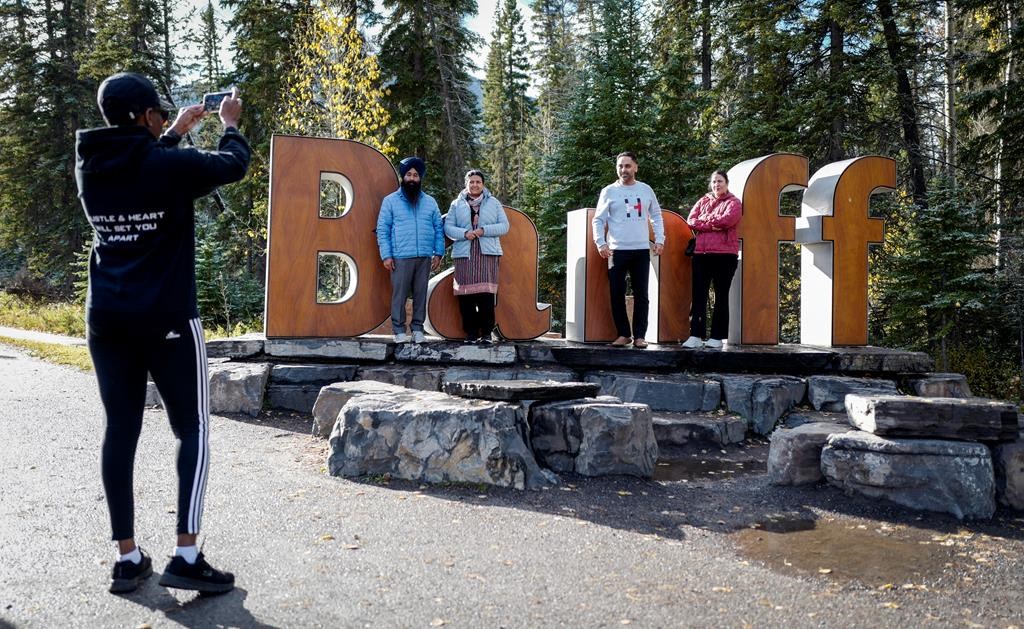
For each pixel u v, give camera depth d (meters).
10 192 31.16
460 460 4.82
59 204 30.94
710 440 6.66
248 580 3.12
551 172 19.67
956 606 3.07
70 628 2.63
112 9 31.14
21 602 2.85
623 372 7.69
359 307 8.20
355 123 14.98
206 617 2.74
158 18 32.50
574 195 19.16
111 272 2.85
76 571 3.19
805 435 5.10
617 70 19.02
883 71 14.62
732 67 17.27
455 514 4.19
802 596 3.12
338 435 5.04
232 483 4.70
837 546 3.87
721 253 7.89
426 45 23.19
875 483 4.69
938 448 4.59
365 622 2.73
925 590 3.24
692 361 7.70
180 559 2.91
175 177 2.84
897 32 14.91
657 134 19.05
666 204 18.77
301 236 7.95
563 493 4.74
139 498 4.29
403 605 2.89
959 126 16.59
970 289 12.41
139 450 5.46
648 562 3.50
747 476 5.50
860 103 15.27
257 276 23.59
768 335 8.52
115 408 2.95
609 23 19.53
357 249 8.18
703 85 22.34
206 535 3.69
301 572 3.22
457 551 3.56
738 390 7.24
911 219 13.45
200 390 3.00
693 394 7.24
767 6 15.94
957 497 4.52
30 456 5.36
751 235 8.43
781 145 15.41
